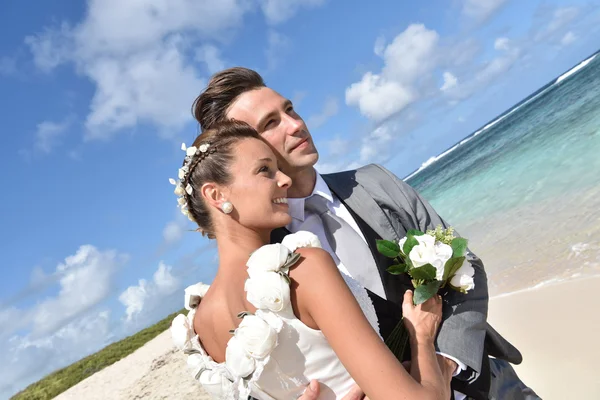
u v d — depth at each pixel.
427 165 91.69
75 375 18.42
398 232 2.64
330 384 1.81
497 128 68.00
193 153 2.08
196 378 2.06
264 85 2.81
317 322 1.72
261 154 2.07
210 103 2.72
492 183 20.75
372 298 2.47
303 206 2.67
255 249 2.04
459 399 2.44
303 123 2.73
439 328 2.36
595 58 75.81
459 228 14.90
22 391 19.27
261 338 1.68
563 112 32.09
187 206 2.19
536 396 2.98
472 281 2.34
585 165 13.07
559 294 6.46
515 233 10.62
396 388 1.60
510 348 2.75
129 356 17.03
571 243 8.17
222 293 1.96
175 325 2.13
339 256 2.61
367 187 2.74
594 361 4.69
